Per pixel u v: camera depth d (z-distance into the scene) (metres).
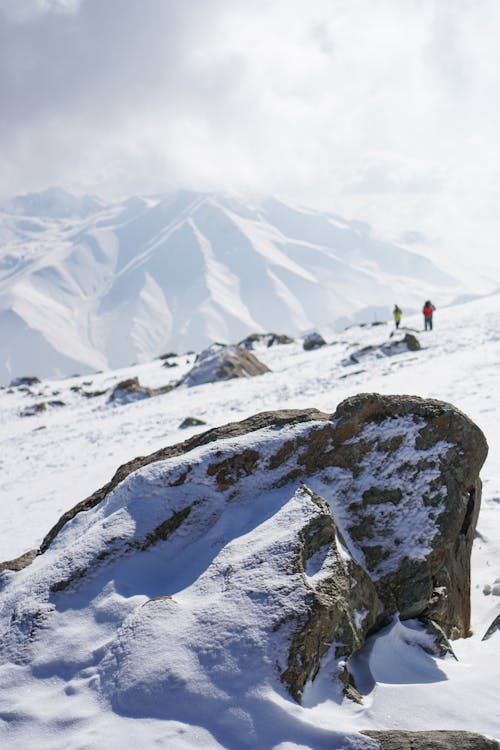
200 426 19.89
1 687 4.41
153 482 5.82
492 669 4.68
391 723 4.03
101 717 4.01
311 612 4.30
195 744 3.73
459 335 31.11
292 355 41.50
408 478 5.76
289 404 20.61
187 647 4.28
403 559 5.40
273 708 3.87
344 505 5.67
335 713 4.08
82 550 5.36
